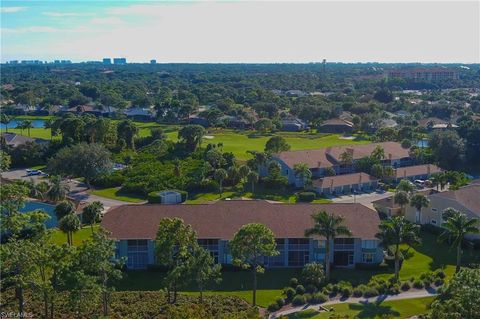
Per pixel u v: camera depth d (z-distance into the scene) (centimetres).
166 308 6494
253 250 6788
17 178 13700
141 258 8131
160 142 15925
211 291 7294
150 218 8331
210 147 15762
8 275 6256
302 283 7431
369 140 19262
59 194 10169
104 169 13088
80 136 16250
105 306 6222
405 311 6606
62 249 5984
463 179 12044
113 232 8044
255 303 6869
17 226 6762
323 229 7531
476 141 15425
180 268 6581
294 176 13112
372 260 8294
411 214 10406
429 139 15850
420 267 8181
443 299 5453
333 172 13562
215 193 12312
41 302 6650
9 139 16938
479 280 4784
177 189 12219
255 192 12456
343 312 6575
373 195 12438
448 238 8450
